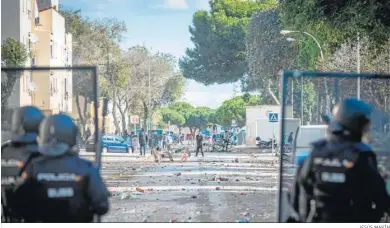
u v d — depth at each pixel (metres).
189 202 36.69
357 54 80.69
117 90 175.88
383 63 77.38
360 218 14.20
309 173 14.43
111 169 69.44
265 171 66.62
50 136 14.33
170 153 91.19
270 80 166.62
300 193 14.66
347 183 14.10
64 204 14.17
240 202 36.59
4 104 37.62
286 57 163.25
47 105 90.62
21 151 14.66
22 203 14.50
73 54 169.25
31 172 14.32
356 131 14.39
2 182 14.68
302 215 14.57
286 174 23.38
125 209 33.00
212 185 48.50
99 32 170.50
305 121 80.94
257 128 139.75
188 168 72.12
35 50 120.56
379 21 64.75
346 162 14.12
